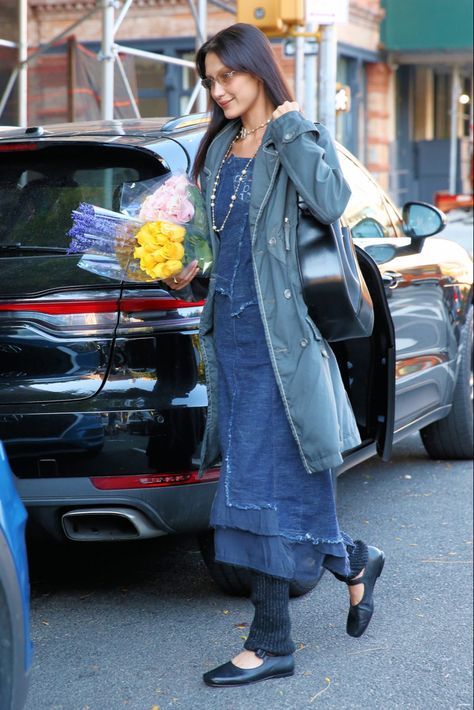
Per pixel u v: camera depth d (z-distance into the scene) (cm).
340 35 2186
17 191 427
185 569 490
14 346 398
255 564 364
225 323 361
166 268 346
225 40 350
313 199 338
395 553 515
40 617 433
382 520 564
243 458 359
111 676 381
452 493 616
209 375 370
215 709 358
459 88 2794
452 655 407
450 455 683
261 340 354
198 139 436
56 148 427
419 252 544
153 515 402
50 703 360
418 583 478
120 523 413
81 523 414
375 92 2452
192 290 371
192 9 1136
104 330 395
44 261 405
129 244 352
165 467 396
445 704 368
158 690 371
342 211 343
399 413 548
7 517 277
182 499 402
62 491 398
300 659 398
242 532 364
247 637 406
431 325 582
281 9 963
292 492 362
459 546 526
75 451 394
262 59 351
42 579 477
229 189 358
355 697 370
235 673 373
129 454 394
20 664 275
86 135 431
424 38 2369
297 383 348
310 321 350
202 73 360
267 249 349
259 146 356
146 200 351
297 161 339
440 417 623
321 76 1010
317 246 348
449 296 610
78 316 395
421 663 399
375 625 432
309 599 458
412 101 2723
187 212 350
